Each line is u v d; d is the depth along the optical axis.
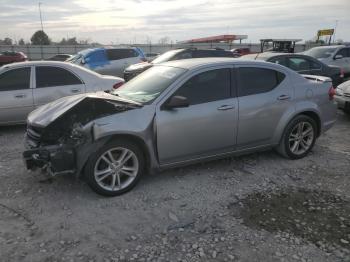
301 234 3.61
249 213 4.02
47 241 3.47
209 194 4.47
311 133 5.79
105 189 4.32
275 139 5.45
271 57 10.20
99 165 4.30
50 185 4.69
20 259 3.19
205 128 4.77
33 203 4.21
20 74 7.44
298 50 43.44
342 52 15.44
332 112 6.00
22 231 3.63
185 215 3.97
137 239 3.52
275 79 5.41
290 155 5.64
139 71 12.29
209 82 4.88
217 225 3.76
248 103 5.07
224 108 4.87
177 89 4.66
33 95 7.41
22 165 5.42
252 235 3.58
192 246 3.40
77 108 4.71
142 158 4.54
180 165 4.83
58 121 4.54
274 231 3.66
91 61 15.23
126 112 4.39
